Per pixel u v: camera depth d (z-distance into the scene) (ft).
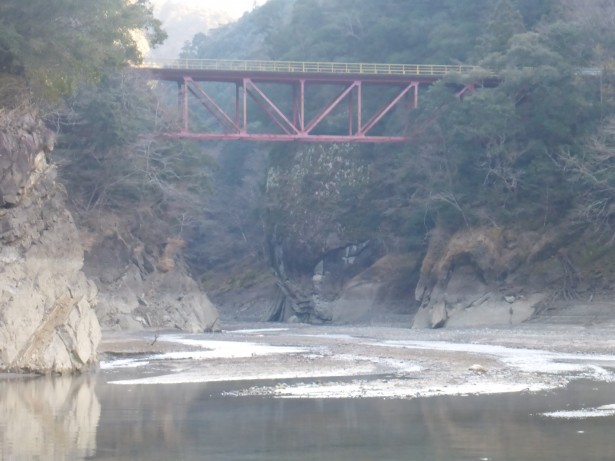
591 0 289.12
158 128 276.00
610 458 54.65
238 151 469.57
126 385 99.09
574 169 247.70
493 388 91.04
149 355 150.41
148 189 261.24
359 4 393.09
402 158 302.66
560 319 237.04
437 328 260.62
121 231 248.52
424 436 62.90
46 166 128.88
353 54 377.09
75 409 78.33
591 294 239.71
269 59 435.53
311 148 364.79
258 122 429.79
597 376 104.47
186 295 270.26
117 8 152.05
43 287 118.01
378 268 323.37
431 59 335.67
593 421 68.64
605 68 261.24
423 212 301.84
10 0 130.31
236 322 363.35
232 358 141.28
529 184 260.42
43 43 129.18
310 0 412.98
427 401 80.89
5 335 109.29
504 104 259.60
